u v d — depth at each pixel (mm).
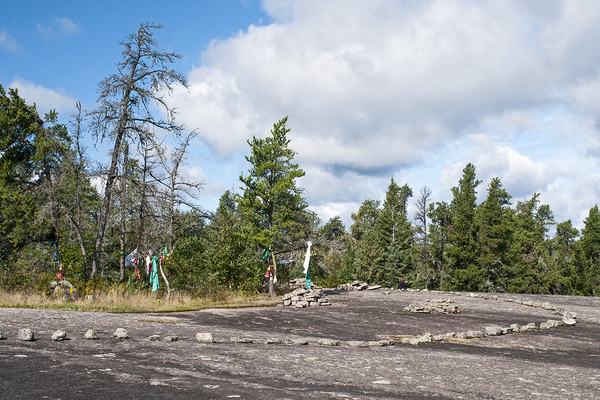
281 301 21734
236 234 25297
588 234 72812
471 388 4676
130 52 22375
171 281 21266
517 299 24016
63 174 22922
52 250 24812
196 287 21297
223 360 5887
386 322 14211
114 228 30328
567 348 9727
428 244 66125
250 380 4617
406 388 4555
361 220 79938
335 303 21391
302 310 17938
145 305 16094
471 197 61188
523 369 6203
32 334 6898
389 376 5234
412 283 61719
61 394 3713
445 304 18922
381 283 57656
